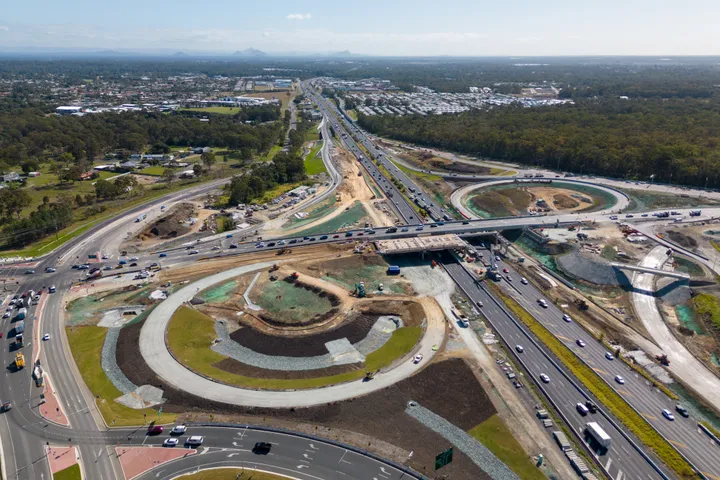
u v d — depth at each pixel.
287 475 101.81
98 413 120.44
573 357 142.12
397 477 101.50
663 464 105.88
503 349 147.50
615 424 116.12
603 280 189.75
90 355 144.38
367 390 127.81
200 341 151.12
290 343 150.75
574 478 102.50
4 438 112.94
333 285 187.62
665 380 134.50
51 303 173.88
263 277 193.25
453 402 124.12
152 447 109.56
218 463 104.81
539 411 120.50
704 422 118.94
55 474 102.81
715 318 160.50
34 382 132.50
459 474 102.50
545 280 193.75
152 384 130.88
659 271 185.88
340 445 109.38
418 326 159.50
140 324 159.00
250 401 123.69
